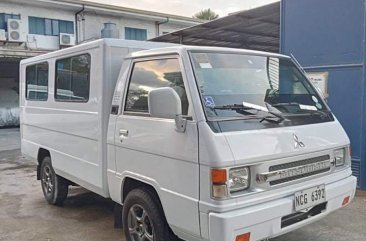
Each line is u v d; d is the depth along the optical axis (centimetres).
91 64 446
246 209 295
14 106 1953
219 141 294
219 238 285
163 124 337
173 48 353
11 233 483
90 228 496
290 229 323
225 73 353
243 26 1088
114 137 400
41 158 615
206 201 294
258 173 304
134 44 444
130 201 384
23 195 670
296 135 338
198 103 313
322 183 349
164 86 352
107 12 2069
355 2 616
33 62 625
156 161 343
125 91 396
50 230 491
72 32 2006
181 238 333
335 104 653
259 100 355
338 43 642
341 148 381
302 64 695
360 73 620
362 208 530
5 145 1362
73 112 488
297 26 698
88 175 460
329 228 462
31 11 1884
